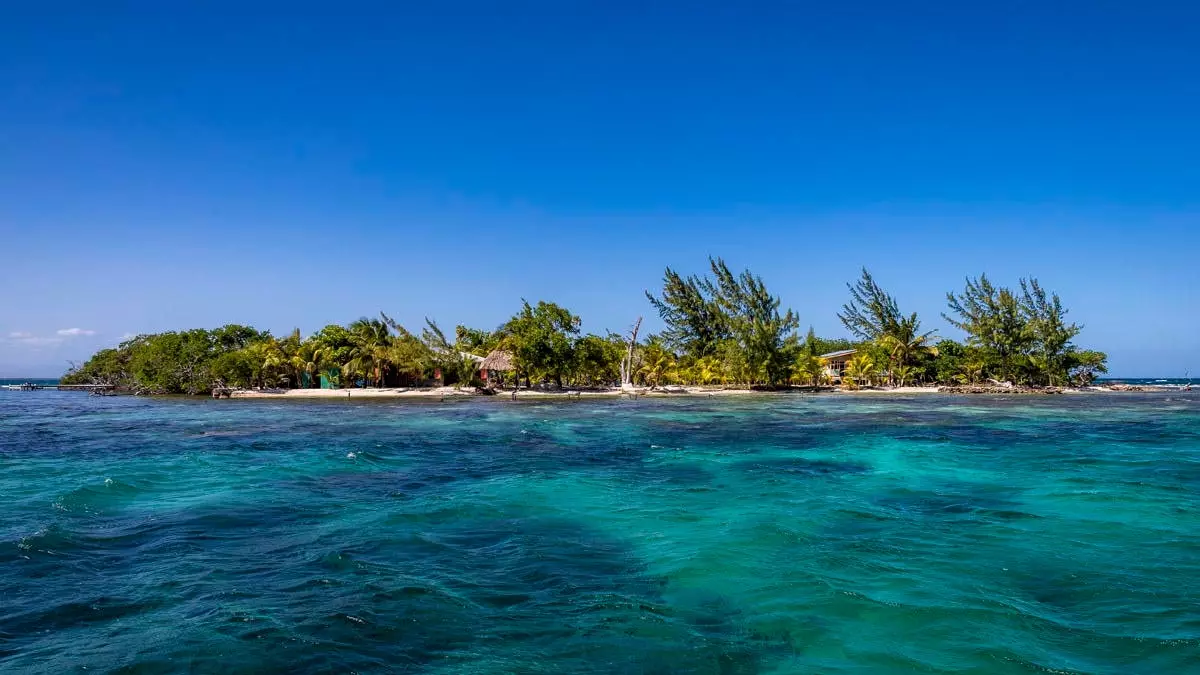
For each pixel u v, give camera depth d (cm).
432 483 1956
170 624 909
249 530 1413
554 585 1077
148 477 2036
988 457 2419
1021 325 8569
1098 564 1155
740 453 2569
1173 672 768
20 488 1875
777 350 8050
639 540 1338
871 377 9138
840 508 1605
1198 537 1318
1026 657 810
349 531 1408
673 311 10519
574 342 7531
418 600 1006
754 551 1252
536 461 2383
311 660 802
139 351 9488
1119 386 9438
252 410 5350
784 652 832
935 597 1008
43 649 830
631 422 3956
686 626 914
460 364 7638
